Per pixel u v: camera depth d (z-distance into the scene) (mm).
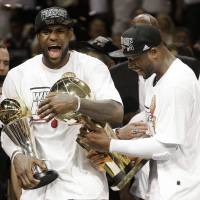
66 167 10570
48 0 20453
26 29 19516
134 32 10375
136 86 13680
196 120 10422
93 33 19016
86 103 10039
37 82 10727
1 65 13469
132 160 10672
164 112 10180
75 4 20656
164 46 10484
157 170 10492
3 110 10438
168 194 10328
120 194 13281
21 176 10430
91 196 10492
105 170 10531
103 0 21719
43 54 10727
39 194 10703
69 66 10742
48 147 10625
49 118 9969
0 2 19656
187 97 10172
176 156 10383
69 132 10602
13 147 10695
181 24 22562
